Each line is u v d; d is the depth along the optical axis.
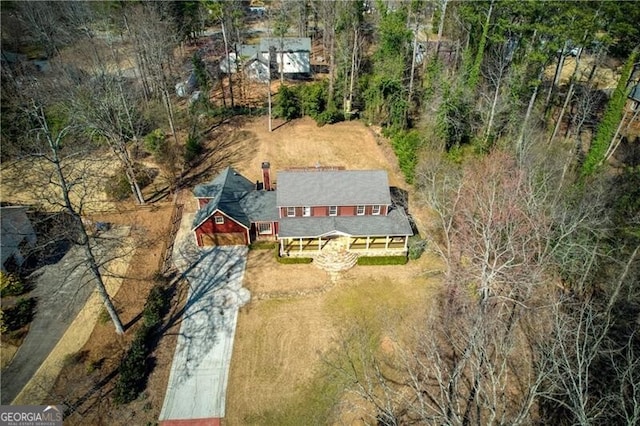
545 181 29.83
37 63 61.69
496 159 34.44
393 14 52.44
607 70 54.22
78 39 58.31
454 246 31.92
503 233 28.75
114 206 40.41
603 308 26.64
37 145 29.72
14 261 32.78
